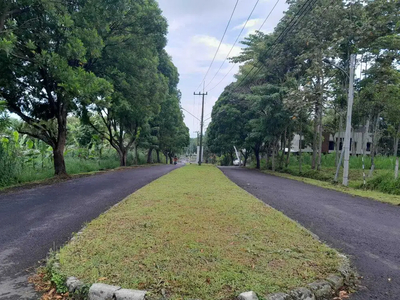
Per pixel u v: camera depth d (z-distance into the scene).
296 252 3.76
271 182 13.06
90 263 3.32
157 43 15.44
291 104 14.99
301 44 15.48
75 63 12.09
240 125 27.14
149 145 30.34
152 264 3.30
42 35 9.92
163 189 8.73
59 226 5.28
